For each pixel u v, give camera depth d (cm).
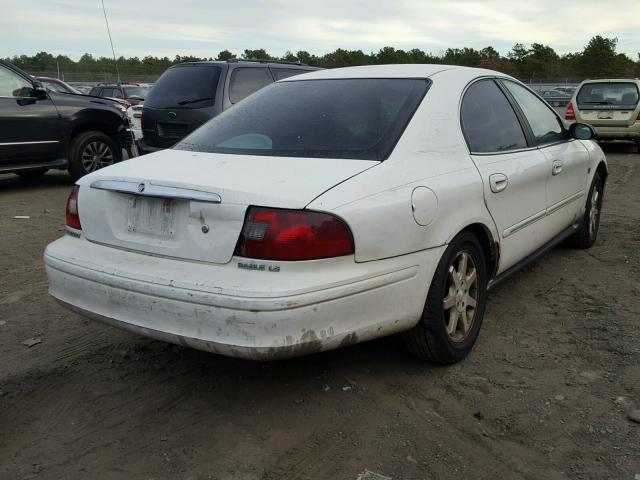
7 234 650
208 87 822
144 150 877
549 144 469
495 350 370
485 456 271
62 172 1138
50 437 289
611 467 262
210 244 275
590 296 455
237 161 315
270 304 257
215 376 344
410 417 301
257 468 265
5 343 386
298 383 334
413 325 317
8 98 850
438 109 351
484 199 352
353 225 273
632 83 1391
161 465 268
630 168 1146
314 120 345
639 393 317
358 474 259
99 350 377
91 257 309
